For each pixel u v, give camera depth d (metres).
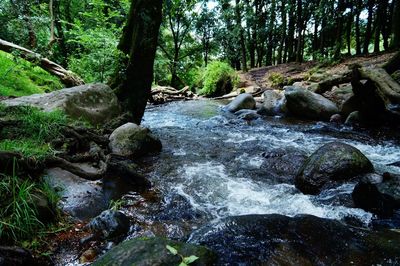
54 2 15.14
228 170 5.65
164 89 18.95
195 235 3.15
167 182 5.02
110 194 4.35
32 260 2.71
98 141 5.75
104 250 3.08
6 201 3.21
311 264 2.68
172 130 9.48
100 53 8.90
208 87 21.72
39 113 5.27
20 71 9.81
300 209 4.09
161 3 7.59
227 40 30.08
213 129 9.67
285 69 22.67
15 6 12.15
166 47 26.88
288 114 11.37
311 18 23.86
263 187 4.87
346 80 10.28
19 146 4.23
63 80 10.00
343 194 4.22
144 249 2.51
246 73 25.67
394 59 8.99
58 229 3.36
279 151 6.61
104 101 7.03
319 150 4.95
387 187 3.73
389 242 2.96
